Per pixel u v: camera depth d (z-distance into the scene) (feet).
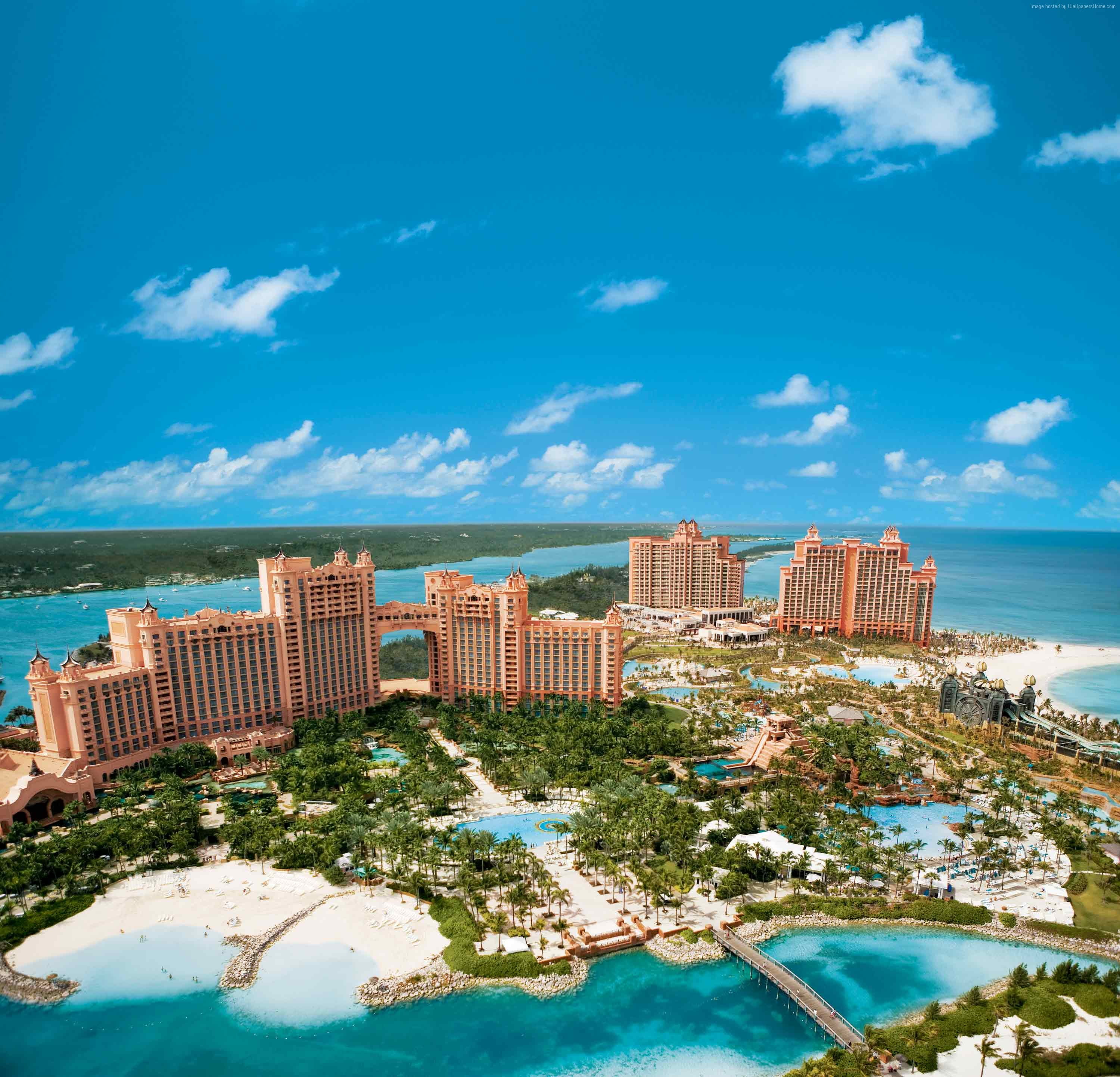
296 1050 419.13
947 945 517.55
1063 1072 390.83
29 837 651.25
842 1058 401.29
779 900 563.89
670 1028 439.22
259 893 566.36
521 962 479.82
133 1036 428.56
